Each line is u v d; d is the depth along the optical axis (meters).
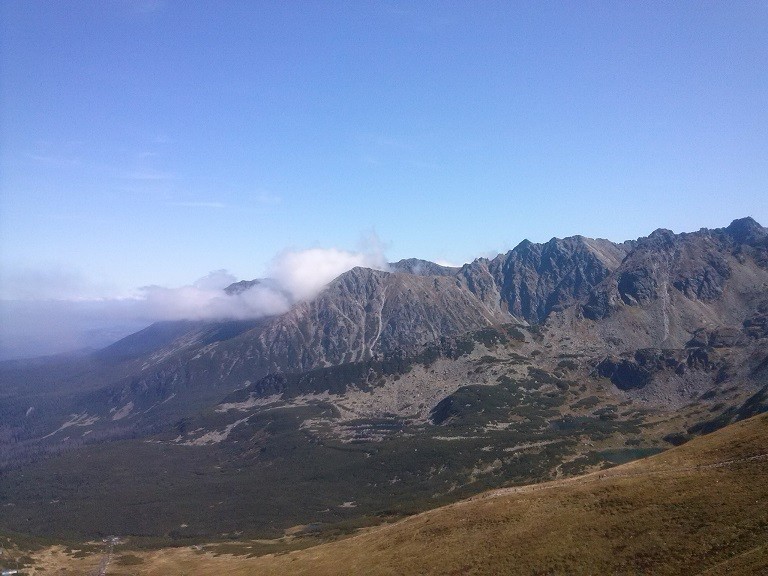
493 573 79.12
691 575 63.28
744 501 74.75
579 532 82.38
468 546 91.00
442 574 84.12
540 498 102.75
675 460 102.81
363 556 107.31
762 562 58.75
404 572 89.81
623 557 72.19
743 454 93.00
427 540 101.44
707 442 107.69
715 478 85.75
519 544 84.88
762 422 105.88
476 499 121.94
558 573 73.75
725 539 67.38
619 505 87.00
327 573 104.62
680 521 75.62
